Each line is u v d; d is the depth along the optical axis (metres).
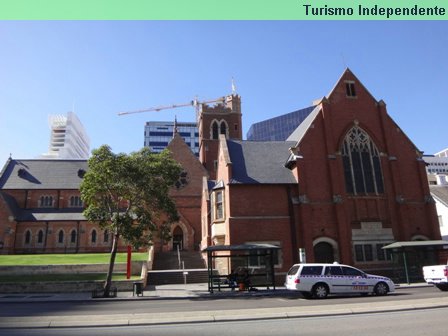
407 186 38.50
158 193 28.61
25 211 58.00
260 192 35.41
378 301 18.94
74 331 12.51
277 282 33.03
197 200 56.41
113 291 26.53
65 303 23.27
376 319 13.59
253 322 13.66
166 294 27.17
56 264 36.00
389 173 38.28
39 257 43.59
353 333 11.31
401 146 39.56
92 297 25.77
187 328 12.77
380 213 36.94
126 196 28.55
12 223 53.75
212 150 69.81
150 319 14.12
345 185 36.81
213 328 12.67
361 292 22.84
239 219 34.34
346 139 38.47
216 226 36.56
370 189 37.56
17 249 54.31
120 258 42.00
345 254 34.31
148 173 28.47
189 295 26.19
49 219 56.00
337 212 35.31
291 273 23.28
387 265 35.31
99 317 14.62
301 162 36.12
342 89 39.75
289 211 35.25
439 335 10.77
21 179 61.31
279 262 33.59
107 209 28.56
